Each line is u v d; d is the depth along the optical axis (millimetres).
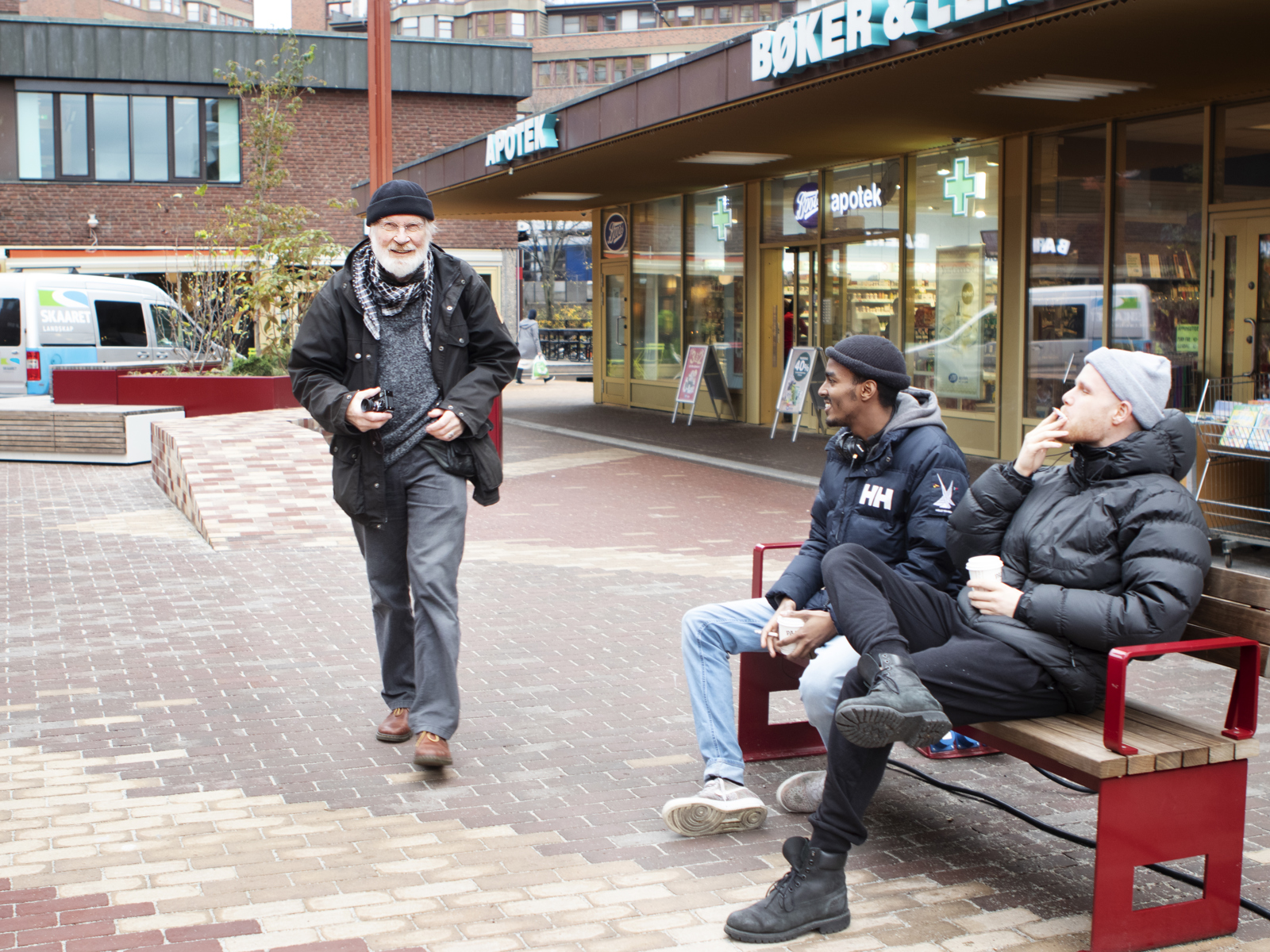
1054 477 3307
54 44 26422
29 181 26703
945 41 8008
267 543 8391
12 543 8500
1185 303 10586
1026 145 12195
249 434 10531
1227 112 10156
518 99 29188
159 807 3822
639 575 7402
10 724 4641
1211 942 2969
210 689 5102
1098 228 11492
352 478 4129
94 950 2895
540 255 55906
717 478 11930
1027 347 12414
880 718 2826
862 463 3750
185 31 26922
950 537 3416
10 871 3348
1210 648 2920
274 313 16594
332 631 6066
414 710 4141
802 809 3801
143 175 27203
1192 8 7039
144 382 14305
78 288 17391
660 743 4449
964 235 13188
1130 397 3098
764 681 4273
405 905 3146
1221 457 8109
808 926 2975
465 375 4234
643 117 11914
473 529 9086
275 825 3678
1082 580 3109
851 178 14938
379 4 11031
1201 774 2920
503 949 2920
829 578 3191
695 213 18453
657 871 3367
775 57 9523
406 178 19188
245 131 27516
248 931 2998
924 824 3736
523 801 3885
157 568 7617
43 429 13430
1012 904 3184
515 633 6027
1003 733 3121
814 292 15891
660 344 19891
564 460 13438
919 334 13977
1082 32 7680
